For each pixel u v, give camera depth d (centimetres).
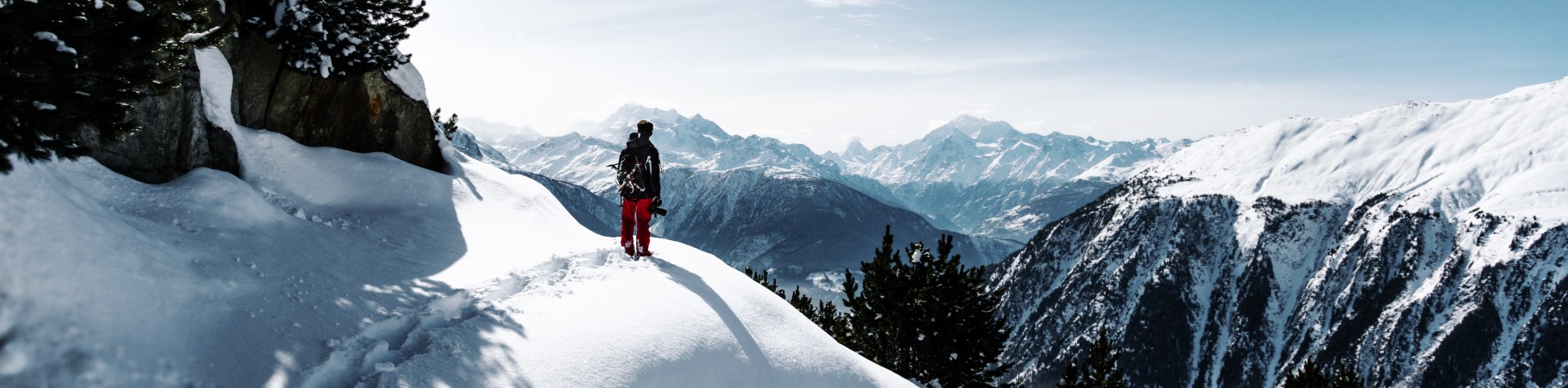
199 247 667
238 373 489
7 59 532
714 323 823
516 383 561
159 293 526
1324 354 18962
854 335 2109
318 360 533
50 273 471
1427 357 16912
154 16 612
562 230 1278
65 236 508
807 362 902
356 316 631
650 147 1040
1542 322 16088
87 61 585
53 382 412
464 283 807
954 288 2000
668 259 1073
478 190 1355
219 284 588
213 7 1102
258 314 570
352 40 1256
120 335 466
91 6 567
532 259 966
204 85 1040
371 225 1009
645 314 762
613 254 1039
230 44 1159
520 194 1377
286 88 1248
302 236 827
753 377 786
